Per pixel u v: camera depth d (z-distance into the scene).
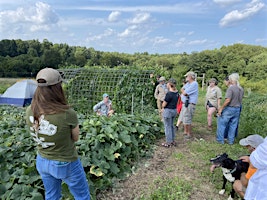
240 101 5.98
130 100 10.64
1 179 3.43
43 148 2.41
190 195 3.81
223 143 6.14
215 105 7.32
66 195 3.36
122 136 4.98
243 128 6.73
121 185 4.07
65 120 2.30
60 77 2.35
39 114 2.26
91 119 5.34
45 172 2.51
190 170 4.64
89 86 11.79
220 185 4.09
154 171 4.61
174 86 5.74
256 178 2.52
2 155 3.80
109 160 4.41
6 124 5.23
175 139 6.52
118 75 11.37
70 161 2.46
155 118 7.17
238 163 3.57
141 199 3.66
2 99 15.62
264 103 9.73
